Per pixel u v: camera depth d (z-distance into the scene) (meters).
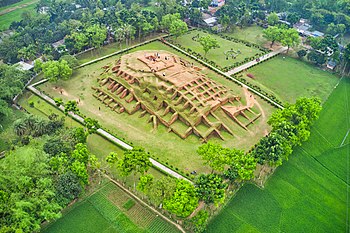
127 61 149.25
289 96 150.50
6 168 87.50
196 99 126.44
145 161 94.44
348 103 149.25
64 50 168.00
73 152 98.06
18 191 84.12
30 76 152.88
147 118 129.25
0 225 78.19
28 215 79.31
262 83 159.38
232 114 127.19
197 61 175.62
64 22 196.00
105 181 101.75
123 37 181.38
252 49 193.12
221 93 136.62
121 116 130.12
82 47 178.62
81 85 149.25
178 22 189.88
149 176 90.88
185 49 189.12
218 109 129.50
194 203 84.62
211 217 91.75
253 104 141.50
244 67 172.25
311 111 121.06
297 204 98.19
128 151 97.69
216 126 122.00
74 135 107.50
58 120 116.31
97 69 162.62
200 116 121.19
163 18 198.88
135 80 136.88
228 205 95.69
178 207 82.69
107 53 181.62
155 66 141.50
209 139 120.12
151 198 89.62
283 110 120.69
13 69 136.50
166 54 158.12
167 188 87.38
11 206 80.50
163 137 120.31
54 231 86.56
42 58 166.00
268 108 140.25
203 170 107.25
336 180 108.31
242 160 96.81
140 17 192.62
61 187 88.31
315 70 174.88
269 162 99.31
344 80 167.12
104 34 179.12
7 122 125.12
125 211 92.81
